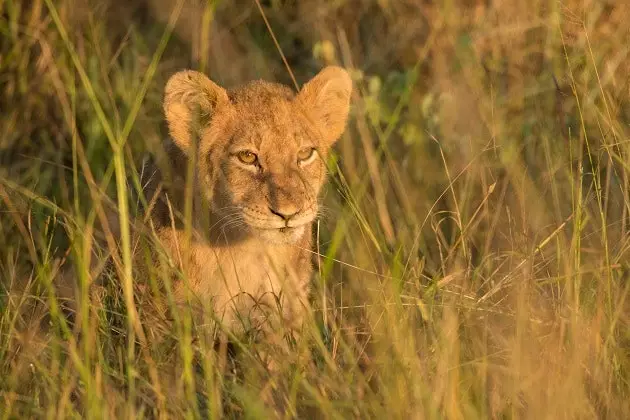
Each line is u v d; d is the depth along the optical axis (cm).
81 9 1383
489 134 1225
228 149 1037
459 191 1206
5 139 1313
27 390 864
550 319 930
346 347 864
